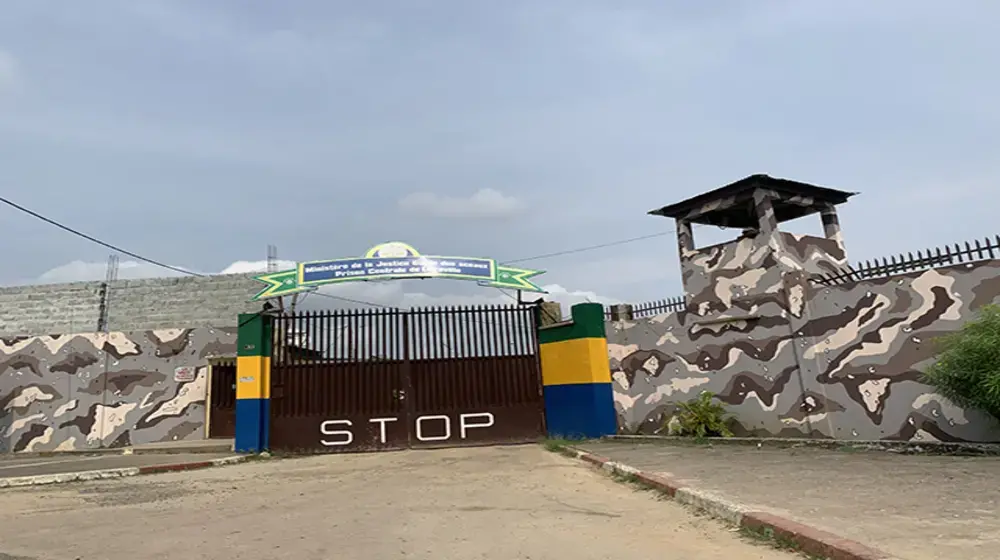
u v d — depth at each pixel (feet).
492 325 48.78
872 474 24.03
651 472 27.17
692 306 47.21
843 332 37.65
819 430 38.22
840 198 47.44
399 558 15.37
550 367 48.49
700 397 44.78
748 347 43.01
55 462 44.78
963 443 30.07
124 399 61.82
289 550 16.30
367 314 47.55
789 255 42.86
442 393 46.98
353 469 35.27
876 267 36.65
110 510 23.00
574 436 46.14
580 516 19.94
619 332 51.80
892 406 34.78
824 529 14.79
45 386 62.03
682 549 15.17
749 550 14.80
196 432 61.21
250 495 26.30
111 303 71.26
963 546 12.91
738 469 27.32
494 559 15.01
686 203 48.39
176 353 62.90
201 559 15.55
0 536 18.63
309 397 45.98
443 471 32.81
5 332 71.46
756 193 43.93
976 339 27.58
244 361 45.83
